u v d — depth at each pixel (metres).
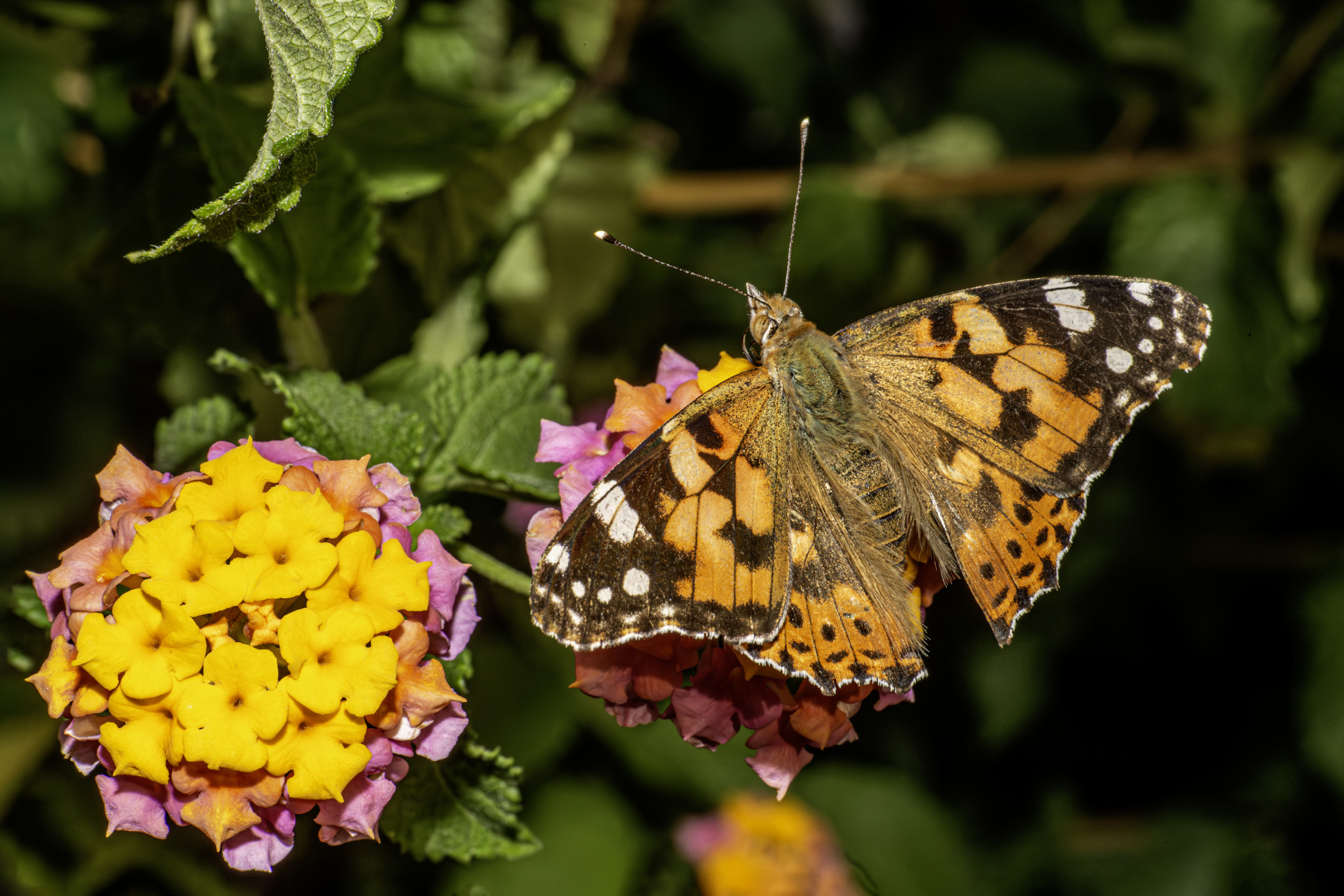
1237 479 0.45
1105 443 0.37
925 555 0.37
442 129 0.40
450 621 0.36
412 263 0.40
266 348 0.40
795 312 0.39
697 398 0.37
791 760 0.37
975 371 0.38
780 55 0.45
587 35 0.42
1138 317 0.37
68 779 0.40
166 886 0.40
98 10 0.39
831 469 0.37
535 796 0.42
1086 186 0.44
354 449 0.38
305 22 0.36
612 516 0.36
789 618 0.36
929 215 0.45
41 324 0.40
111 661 0.35
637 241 0.44
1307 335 0.44
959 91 0.48
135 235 0.39
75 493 0.40
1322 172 0.44
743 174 0.45
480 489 0.38
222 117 0.38
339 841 0.36
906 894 0.43
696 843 0.42
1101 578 0.45
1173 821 0.45
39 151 0.40
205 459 0.38
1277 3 0.44
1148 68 0.45
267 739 0.35
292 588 0.35
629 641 0.36
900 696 0.37
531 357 0.39
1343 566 0.44
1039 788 0.45
